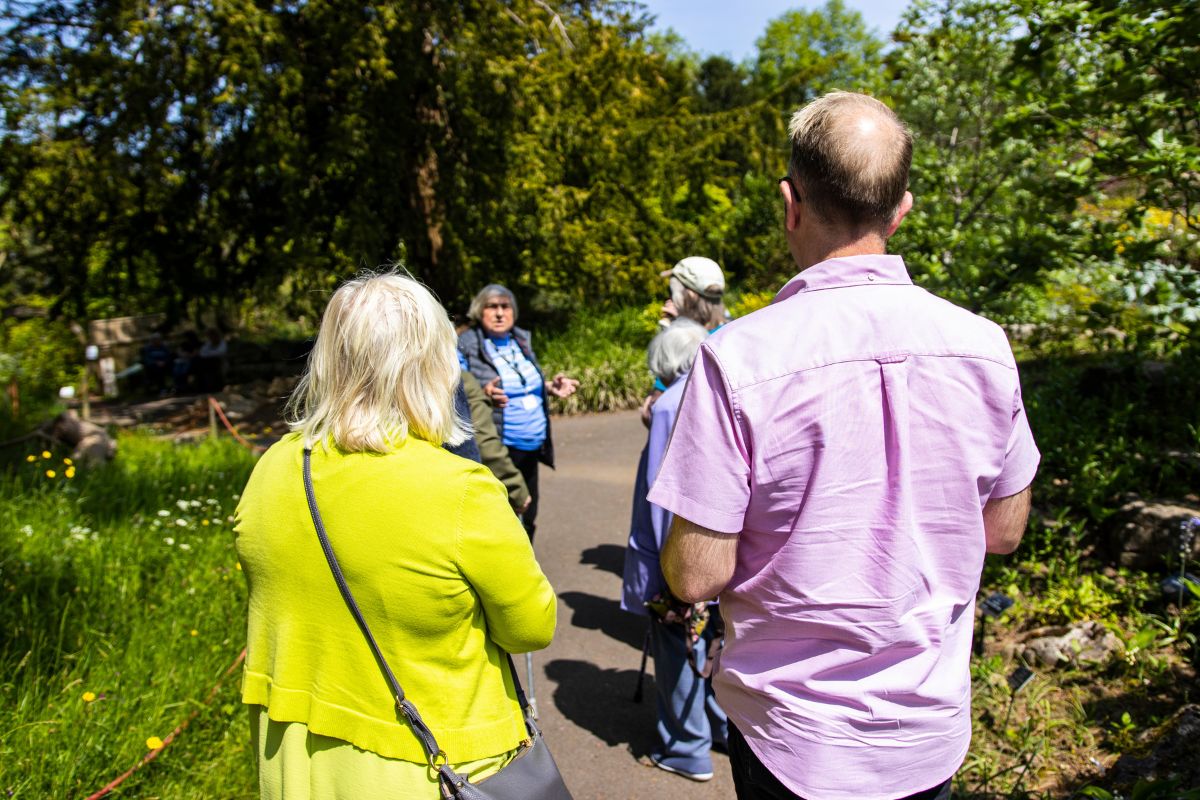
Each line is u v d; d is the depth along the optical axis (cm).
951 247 607
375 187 1397
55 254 1563
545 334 1377
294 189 1302
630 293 1555
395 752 157
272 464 168
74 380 1917
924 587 142
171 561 495
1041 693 329
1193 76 406
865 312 141
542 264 1526
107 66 1245
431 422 164
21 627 385
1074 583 388
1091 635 352
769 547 144
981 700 328
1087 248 477
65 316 1762
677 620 317
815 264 149
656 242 1627
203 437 1109
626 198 1653
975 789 284
